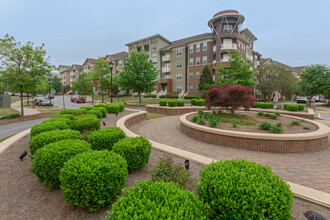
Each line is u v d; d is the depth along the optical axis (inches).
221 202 77.7
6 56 487.5
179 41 1620.3
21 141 236.7
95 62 1224.8
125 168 110.8
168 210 61.9
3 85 514.0
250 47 1539.1
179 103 693.3
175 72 1510.8
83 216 97.4
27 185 128.4
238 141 254.5
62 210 102.7
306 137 236.4
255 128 304.2
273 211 73.4
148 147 153.9
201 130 292.7
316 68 943.7
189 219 62.4
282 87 1453.0
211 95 406.6
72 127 232.7
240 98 386.9
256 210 73.1
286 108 613.0
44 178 122.7
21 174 144.3
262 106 687.1
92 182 94.9
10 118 504.7
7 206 106.0
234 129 297.1
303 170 182.7
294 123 328.5
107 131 182.1
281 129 271.4
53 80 2373.3
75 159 105.9
